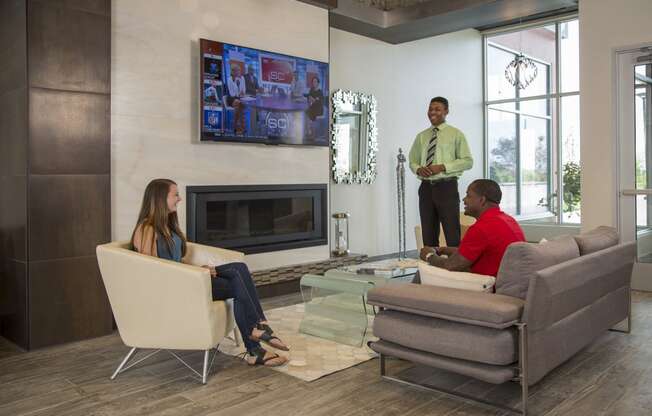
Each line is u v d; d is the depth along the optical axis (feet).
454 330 8.34
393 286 9.36
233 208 16.11
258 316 10.39
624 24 17.17
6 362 10.80
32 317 11.55
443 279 9.30
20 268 11.73
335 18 19.98
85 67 12.19
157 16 14.10
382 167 24.00
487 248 9.71
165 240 10.29
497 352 7.91
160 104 14.20
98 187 12.45
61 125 11.84
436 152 16.70
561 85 27.86
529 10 19.39
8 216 12.25
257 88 16.12
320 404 8.63
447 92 27.63
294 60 17.21
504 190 30.01
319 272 17.92
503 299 8.22
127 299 9.76
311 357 10.91
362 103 22.57
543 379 9.64
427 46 26.32
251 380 9.70
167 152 14.37
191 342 9.48
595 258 9.72
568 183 27.81
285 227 17.60
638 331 12.64
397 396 8.94
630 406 8.46
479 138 30.12
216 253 11.62
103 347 11.79
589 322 10.12
